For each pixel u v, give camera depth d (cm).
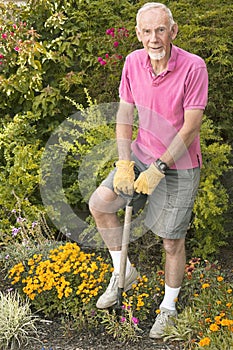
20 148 479
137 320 340
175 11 500
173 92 311
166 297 345
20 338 344
